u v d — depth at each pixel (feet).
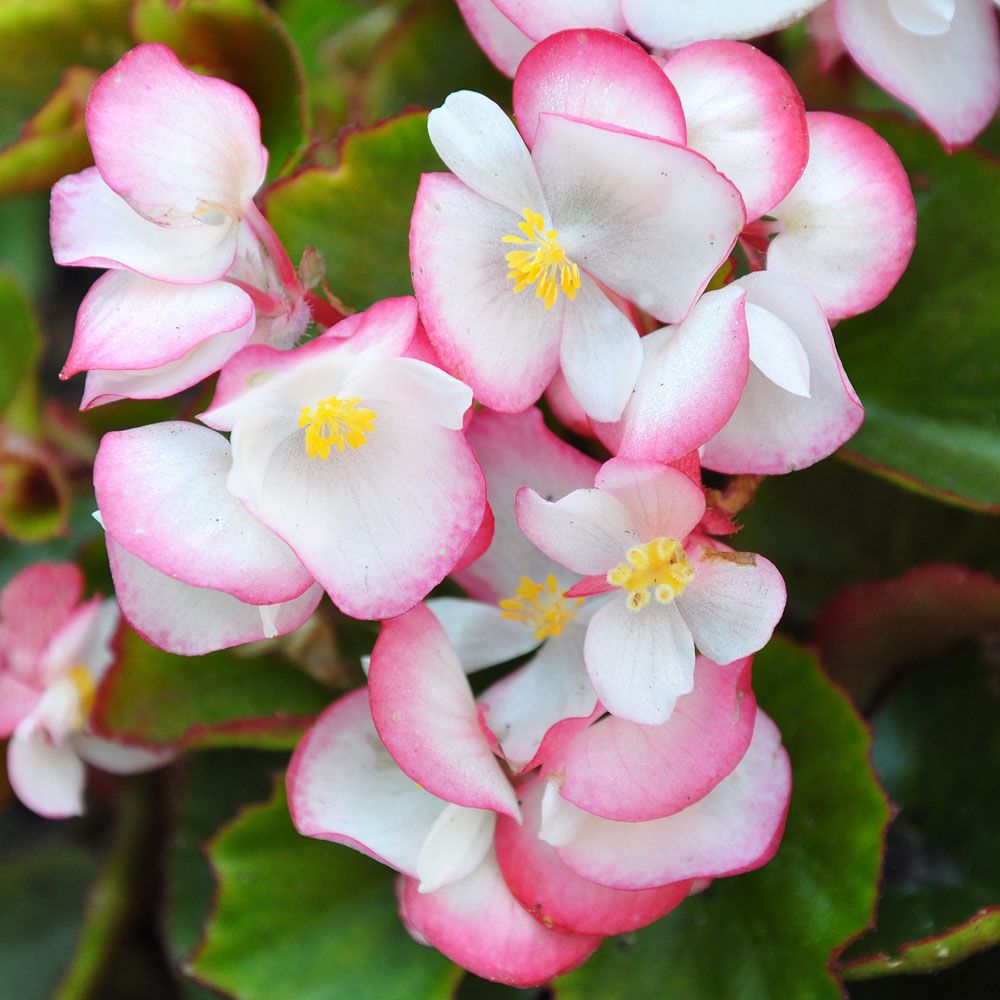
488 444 0.87
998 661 0.96
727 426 0.86
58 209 0.87
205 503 0.83
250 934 0.95
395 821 0.88
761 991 0.91
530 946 0.87
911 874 0.95
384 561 0.83
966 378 0.94
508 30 0.91
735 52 0.85
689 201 0.82
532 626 0.88
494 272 0.84
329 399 0.82
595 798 0.84
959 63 0.92
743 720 0.84
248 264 0.86
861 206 0.87
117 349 0.83
